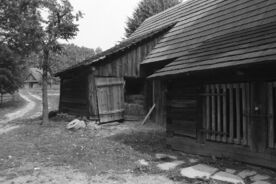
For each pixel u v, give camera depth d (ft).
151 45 52.03
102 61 47.39
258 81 23.08
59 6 48.85
